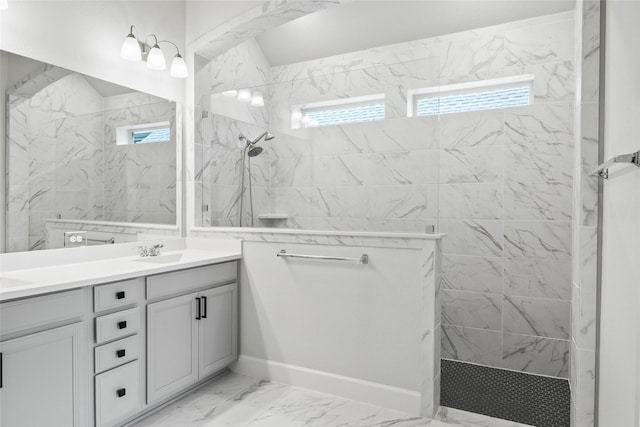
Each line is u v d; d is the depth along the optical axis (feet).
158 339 7.07
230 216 9.53
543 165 9.43
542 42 9.41
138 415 7.01
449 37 10.41
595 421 5.74
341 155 8.25
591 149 5.73
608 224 5.24
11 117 6.56
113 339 6.30
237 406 7.49
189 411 7.29
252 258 8.89
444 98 10.94
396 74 7.74
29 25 6.82
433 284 7.04
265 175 9.05
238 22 9.04
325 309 8.04
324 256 8.00
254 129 9.19
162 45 9.35
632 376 4.07
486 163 10.00
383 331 7.49
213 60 10.50
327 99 8.40
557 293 9.37
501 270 9.91
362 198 8.05
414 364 7.23
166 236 9.42
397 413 7.25
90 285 5.93
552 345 9.41
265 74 12.62
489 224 10.00
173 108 9.62
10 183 6.55
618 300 4.67
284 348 8.50
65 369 5.63
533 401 7.93
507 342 9.87
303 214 8.64
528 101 10.04
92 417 5.99
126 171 8.50
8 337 5.00
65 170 7.36
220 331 8.52
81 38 7.63
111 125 8.19
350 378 7.79
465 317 10.31
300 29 11.37
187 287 7.71
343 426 6.82
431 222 7.49
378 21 10.60
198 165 9.92
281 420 7.01
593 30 5.69
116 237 8.28
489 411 7.47
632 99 4.25
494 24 9.88
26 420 5.18
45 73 7.06
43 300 5.35
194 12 9.77
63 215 7.32
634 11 4.24
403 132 7.70
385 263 7.45
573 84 9.12
